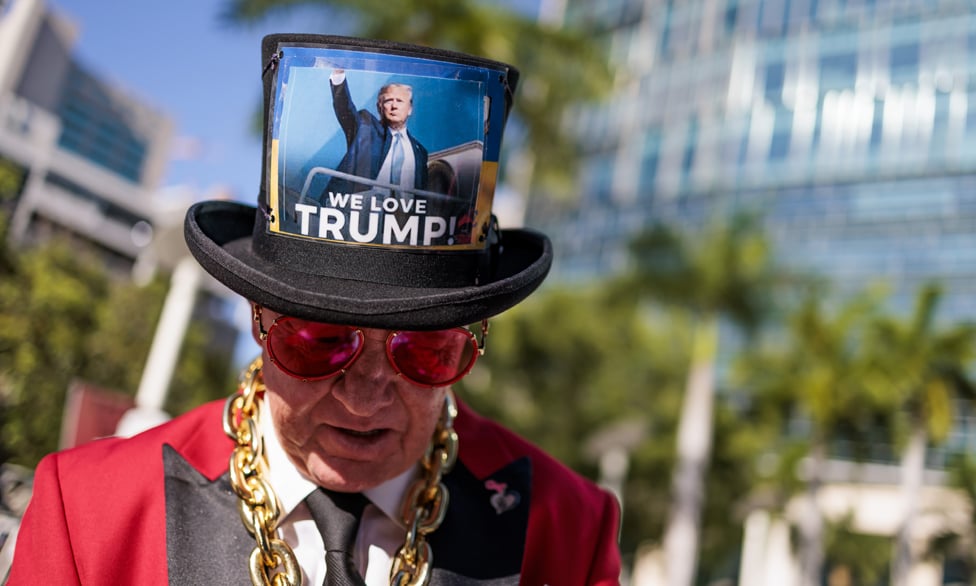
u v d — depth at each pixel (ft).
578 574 5.80
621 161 140.87
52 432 44.45
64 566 5.03
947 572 104.73
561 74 39.93
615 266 134.41
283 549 5.04
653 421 82.99
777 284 71.67
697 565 105.50
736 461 91.25
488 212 4.77
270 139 4.62
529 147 40.34
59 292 52.39
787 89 128.16
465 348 5.04
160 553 5.09
